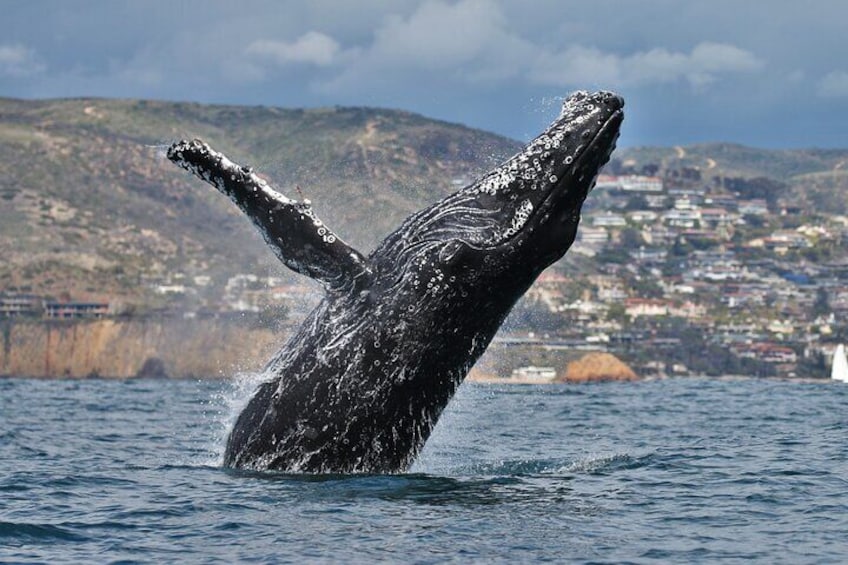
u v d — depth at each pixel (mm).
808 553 51156
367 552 50750
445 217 66438
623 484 66750
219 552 51031
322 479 64875
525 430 109812
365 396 65812
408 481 64875
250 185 65625
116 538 53594
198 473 69125
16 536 53812
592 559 49938
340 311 66562
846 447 86062
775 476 69938
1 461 80938
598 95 67562
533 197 65812
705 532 54781
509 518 56781
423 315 65312
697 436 99938
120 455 86375
